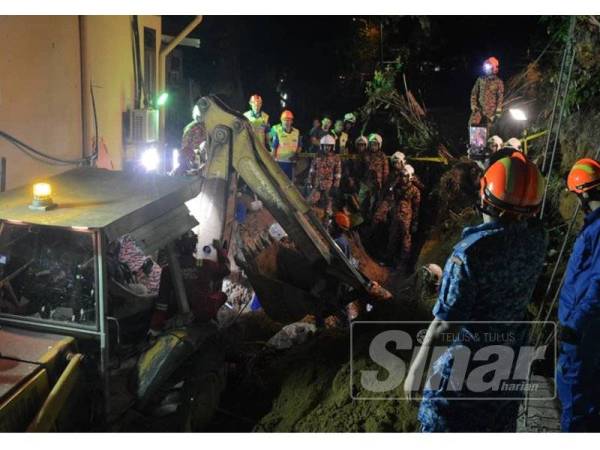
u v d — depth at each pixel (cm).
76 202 459
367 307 677
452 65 2023
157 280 727
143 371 451
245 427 507
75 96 809
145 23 1100
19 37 675
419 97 1923
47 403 371
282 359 587
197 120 805
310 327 670
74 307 433
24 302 444
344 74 2125
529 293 330
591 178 430
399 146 1566
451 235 1008
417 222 1141
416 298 677
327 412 460
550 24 1032
